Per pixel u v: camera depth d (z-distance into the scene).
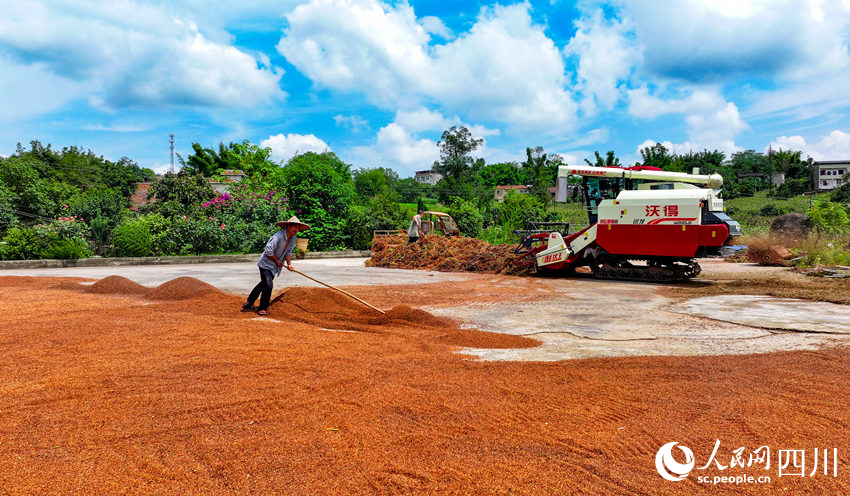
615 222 12.14
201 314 6.78
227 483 2.28
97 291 8.60
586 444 2.74
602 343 5.43
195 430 2.87
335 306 7.38
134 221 18.00
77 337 5.14
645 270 11.91
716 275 12.76
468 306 8.16
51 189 24.05
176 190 22.39
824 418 3.13
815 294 8.84
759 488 2.29
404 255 16.39
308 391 3.58
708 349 5.09
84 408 3.18
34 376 3.84
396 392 3.57
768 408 3.31
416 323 6.54
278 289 9.90
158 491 2.20
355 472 2.39
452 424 3.01
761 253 15.62
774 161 80.12
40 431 2.82
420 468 2.44
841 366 4.32
